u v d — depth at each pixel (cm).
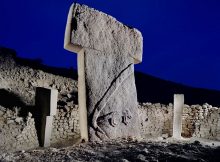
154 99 2561
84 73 588
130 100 635
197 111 1200
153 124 1189
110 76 617
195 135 1154
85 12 600
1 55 1341
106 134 581
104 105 593
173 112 1131
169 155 373
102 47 616
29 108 921
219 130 1098
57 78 1478
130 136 610
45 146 857
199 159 345
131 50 663
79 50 612
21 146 786
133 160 354
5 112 804
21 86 1289
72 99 1278
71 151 437
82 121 605
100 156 387
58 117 944
